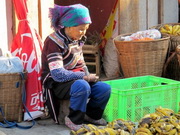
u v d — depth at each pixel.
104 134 3.17
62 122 4.10
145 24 6.24
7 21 4.34
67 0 6.80
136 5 6.07
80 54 4.00
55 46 3.79
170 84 4.36
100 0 6.36
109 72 6.03
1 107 4.01
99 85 3.90
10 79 3.97
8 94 4.00
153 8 6.37
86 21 3.77
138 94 4.11
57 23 3.85
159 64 5.35
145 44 5.15
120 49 5.32
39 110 4.16
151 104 4.25
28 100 4.17
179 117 3.57
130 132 3.29
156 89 4.25
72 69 3.94
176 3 6.79
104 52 6.14
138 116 4.16
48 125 4.07
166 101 4.37
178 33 5.81
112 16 6.16
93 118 4.06
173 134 3.23
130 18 6.06
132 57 5.23
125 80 4.65
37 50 4.23
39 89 4.17
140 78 4.76
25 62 4.19
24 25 4.24
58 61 3.77
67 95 3.85
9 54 4.18
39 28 4.58
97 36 6.25
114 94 4.08
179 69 5.72
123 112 4.03
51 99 3.95
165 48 5.33
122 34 5.70
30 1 4.40
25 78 4.06
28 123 4.12
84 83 3.71
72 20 3.73
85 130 3.28
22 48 4.22
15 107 4.08
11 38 4.39
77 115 3.78
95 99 3.92
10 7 4.36
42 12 4.57
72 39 3.88
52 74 3.77
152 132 3.29
